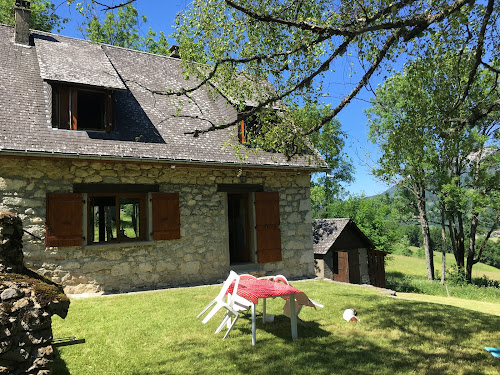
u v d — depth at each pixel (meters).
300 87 5.04
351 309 6.23
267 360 4.22
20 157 7.49
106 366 4.01
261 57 4.84
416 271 30.09
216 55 5.67
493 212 20.98
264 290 4.80
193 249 9.49
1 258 3.14
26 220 7.54
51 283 3.56
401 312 6.55
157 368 3.98
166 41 19.28
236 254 11.73
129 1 4.46
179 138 9.62
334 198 28.23
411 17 4.38
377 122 19.91
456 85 6.05
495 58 5.57
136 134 9.05
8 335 2.62
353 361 4.23
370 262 17.55
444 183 20.30
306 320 5.95
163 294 7.77
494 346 4.87
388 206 24.58
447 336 5.24
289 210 11.24
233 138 10.34
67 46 10.04
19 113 7.95
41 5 14.87
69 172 8.05
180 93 5.23
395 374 3.90
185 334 5.11
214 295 7.64
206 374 3.84
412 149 6.15
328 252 15.14
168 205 9.13
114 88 8.49
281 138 6.23
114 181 8.54
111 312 6.25
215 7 5.33
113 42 17.95
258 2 5.23
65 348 4.52
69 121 8.33
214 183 9.98
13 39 10.01
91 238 8.43
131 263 8.64
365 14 4.35
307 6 5.10
